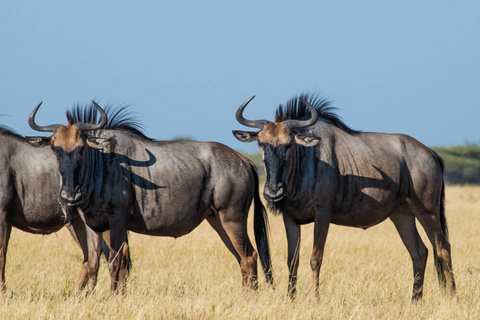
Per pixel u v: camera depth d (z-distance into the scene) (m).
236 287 31.12
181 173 30.70
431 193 33.31
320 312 25.34
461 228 65.19
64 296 29.94
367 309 26.33
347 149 31.70
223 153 31.89
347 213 31.70
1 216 30.64
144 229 30.66
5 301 27.12
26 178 31.19
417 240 33.94
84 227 32.84
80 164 28.20
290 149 29.75
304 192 30.23
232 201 31.33
